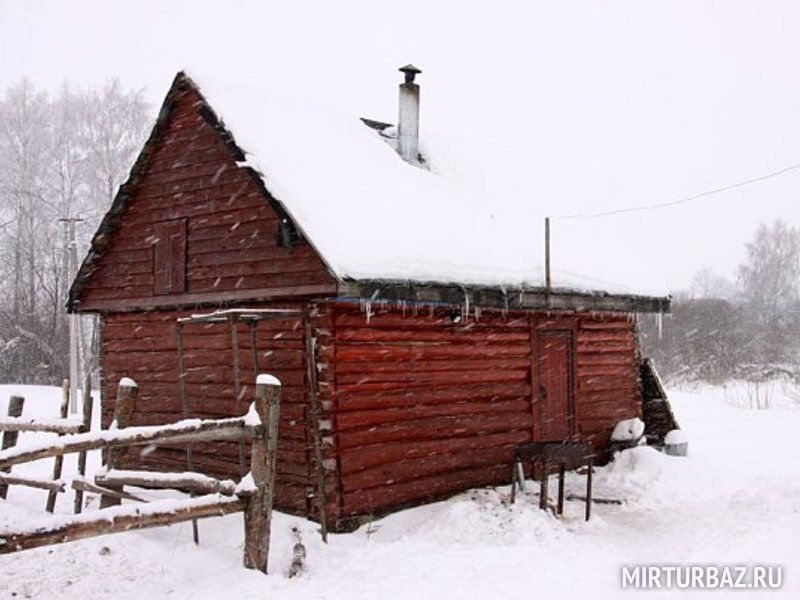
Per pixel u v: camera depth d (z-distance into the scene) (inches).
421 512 394.6
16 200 1423.5
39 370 1353.3
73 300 518.9
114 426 320.8
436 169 550.6
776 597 229.8
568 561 309.3
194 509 258.2
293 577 281.7
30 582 264.4
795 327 1857.8
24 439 584.1
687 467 487.8
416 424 410.0
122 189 478.0
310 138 452.1
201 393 441.1
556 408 500.1
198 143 448.5
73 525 225.9
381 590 272.2
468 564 304.0
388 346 399.9
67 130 1476.4
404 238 405.1
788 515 341.7
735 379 1173.7
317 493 370.0
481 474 444.8
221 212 430.6
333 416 370.3
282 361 392.2
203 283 437.4
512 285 435.5
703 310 1549.0
